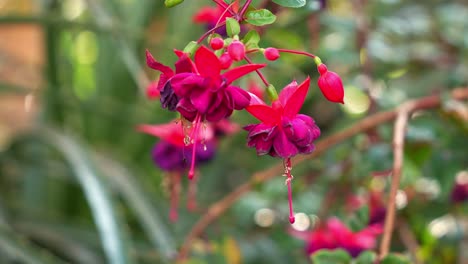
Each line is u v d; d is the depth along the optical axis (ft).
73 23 3.20
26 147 3.59
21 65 4.48
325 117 3.78
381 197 2.58
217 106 1.60
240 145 3.61
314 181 2.90
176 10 3.89
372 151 2.56
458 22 3.29
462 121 2.43
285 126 1.66
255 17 1.65
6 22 3.22
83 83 4.53
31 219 3.38
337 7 3.31
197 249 2.58
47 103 3.74
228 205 2.40
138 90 3.95
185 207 3.41
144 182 3.56
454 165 2.56
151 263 3.14
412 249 2.48
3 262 2.96
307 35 3.00
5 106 4.76
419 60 3.15
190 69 1.62
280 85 2.84
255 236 3.14
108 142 4.01
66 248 3.29
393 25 2.93
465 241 2.77
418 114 2.74
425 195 2.77
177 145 2.26
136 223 3.72
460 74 3.03
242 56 1.56
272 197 2.92
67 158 3.16
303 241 2.74
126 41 3.13
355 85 2.88
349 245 2.32
